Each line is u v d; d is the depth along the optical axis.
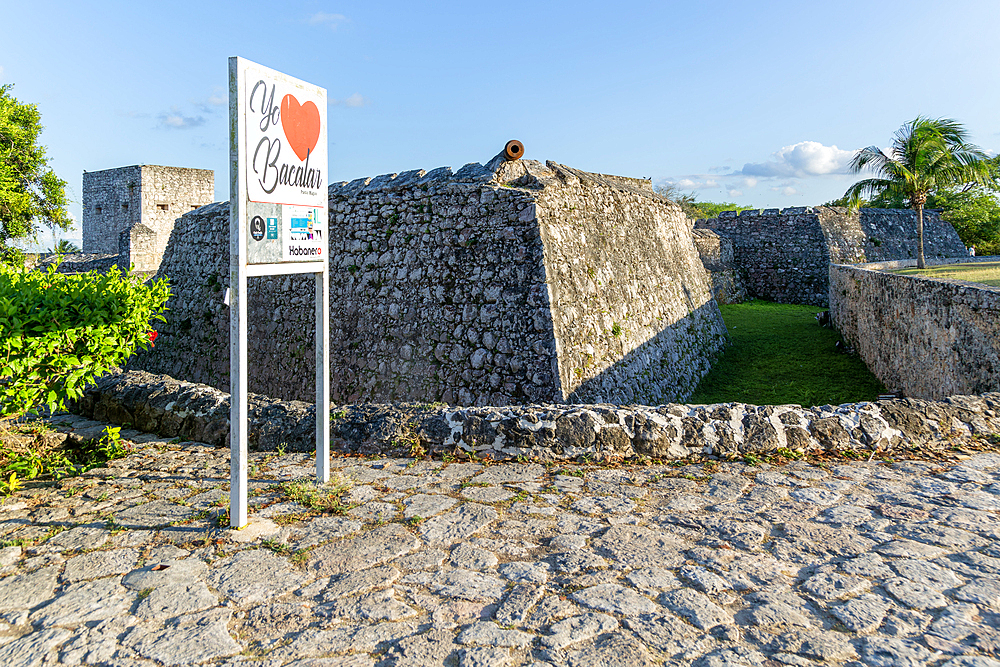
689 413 4.97
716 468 4.51
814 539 3.34
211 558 3.19
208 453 5.01
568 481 4.29
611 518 3.67
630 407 5.11
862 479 4.23
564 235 8.98
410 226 9.72
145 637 2.49
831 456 4.69
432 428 4.92
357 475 4.41
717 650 2.38
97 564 3.12
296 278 11.20
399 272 9.73
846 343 15.66
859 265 17.19
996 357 7.19
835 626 2.54
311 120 4.06
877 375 12.55
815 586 2.85
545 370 7.91
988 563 3.02
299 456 4.90
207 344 12.94
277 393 11.06
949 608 2.64
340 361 10.14
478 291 8.78
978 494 3.92
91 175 40.19
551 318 7.99
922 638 2.44
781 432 4.80
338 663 2.32
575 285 8.80
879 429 4.82
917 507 3.74
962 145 18.19
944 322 8.76
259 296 11.82
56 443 4.94
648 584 2.89
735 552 3.21
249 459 4.83
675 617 2.62
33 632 2.53
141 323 4.73
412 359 9.27
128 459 4.85
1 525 3.59
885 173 18.98
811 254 26.98
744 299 27.98
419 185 9.71
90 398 6.18
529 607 2.71
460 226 9.13
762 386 12.74
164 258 15.25
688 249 16.84
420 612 2.68
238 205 3.49
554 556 3.20
